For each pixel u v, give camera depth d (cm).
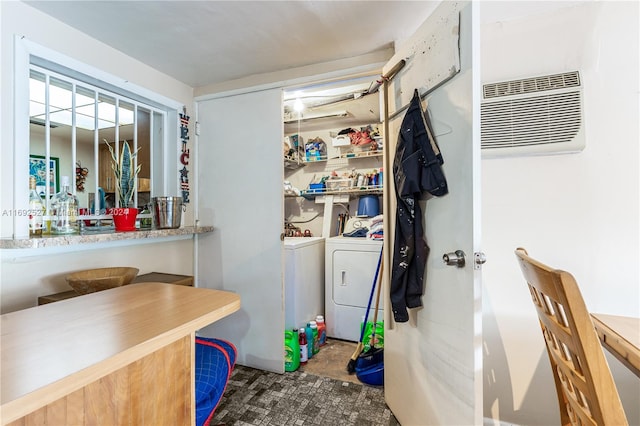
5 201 142
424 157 128
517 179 150
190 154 246
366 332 234
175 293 118
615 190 138
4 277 143
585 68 141
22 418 58
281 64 210
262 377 211
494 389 154
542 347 148
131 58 200
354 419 166
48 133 167
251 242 229
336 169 339
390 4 147
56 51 160
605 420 69
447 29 117
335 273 281
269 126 223
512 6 142
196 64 211
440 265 125
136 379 78
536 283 87
